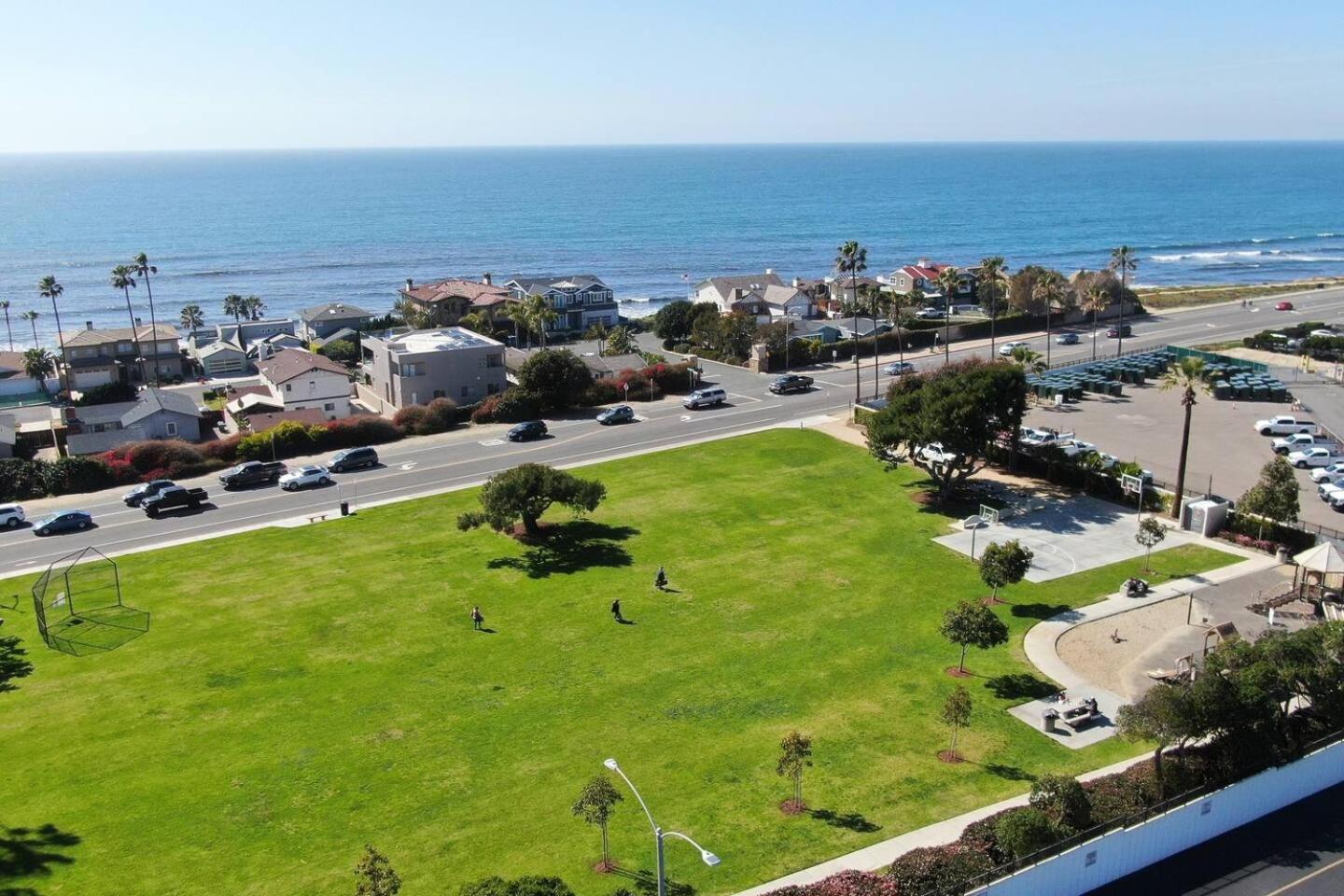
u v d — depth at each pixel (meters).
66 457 79.31
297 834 35.34
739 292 158.88
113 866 33.59
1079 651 48.69
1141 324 141.62
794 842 34.31
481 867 33.34
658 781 38.34
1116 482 70.06
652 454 84.06
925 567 59.50
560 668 47.78
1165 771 35.50
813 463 80.44
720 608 54.38
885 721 42.72
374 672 47.56
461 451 86.62
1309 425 85.31
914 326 137.50
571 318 162.00
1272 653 37.50
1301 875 32.44
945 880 29.95
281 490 76.88
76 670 47.81
